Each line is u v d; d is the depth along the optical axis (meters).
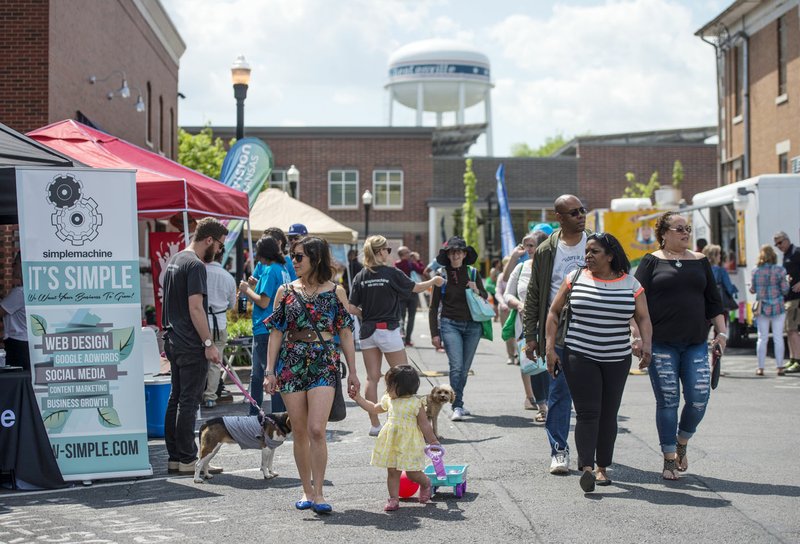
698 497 7.45
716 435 10.16
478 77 61.62
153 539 6.48
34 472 8.19
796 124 26.95
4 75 18.14
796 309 16.16
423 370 17.45
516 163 50.47
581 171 50.88
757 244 19.12
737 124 31.36
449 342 11.32
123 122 25.45
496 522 6.79
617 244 7.62
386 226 50.06
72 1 19.98
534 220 50.69
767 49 28.72
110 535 6.60
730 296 17.34
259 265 10.45
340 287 7.26
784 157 28.02
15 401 8.23
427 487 7.40
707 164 50.75
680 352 8.15
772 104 28.47
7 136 9.91
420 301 45.25
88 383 8.48
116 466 8.51
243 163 18.84
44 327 8.43
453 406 11.39
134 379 8.59
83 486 8.30
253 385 10.30
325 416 7.08
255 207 24.02
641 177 50.81
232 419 8.30
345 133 49.66
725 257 21.06
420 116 61.53
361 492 7.83
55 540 6.48
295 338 7.14
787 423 10.94
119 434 8.53
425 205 50.28
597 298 7.57
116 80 24.47
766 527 6.57
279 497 7.73
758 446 9.55
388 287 10.27
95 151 13.25
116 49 24.45
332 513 7.14
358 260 24.25
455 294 11.34
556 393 8.41
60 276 8.48
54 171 8.51
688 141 55.56
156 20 29.50
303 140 49.72
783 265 16.33
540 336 8.31
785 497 7.42
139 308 8.63
